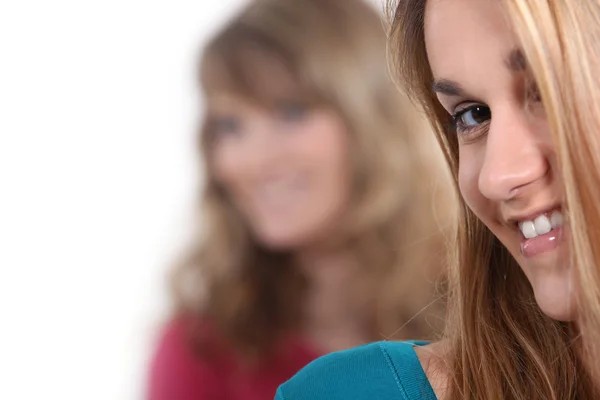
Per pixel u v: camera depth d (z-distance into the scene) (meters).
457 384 0.99
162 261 2.65
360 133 2.16
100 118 3.12
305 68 2.16
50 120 3.12
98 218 3.07
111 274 3.02
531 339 0.99
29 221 3.06
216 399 2.30
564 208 0.79
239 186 2.27
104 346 2.99
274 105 2.20
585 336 0.82
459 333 1.02
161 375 2.34
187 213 2.46
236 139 2.27
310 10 2.18
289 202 2.22
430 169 2.18
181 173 3.07
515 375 0.99
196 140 2.36
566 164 0.77
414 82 1.00
